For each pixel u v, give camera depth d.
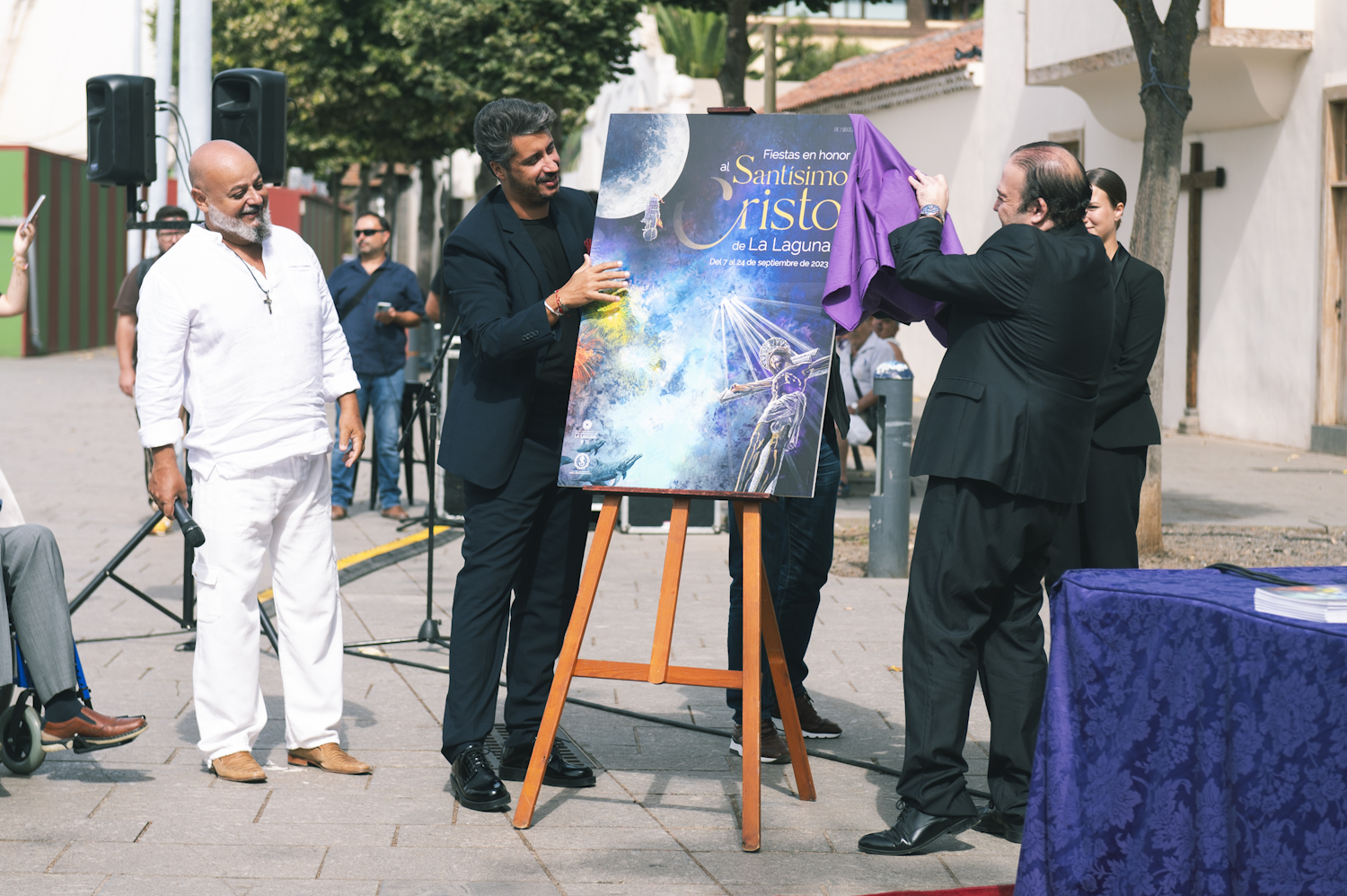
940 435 3.82
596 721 5.17
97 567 7.95
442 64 21.45
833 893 3.55
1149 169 8.50
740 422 4.00
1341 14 12.83
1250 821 2.76
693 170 4.19
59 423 15.66
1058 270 3.73
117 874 3.60
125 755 4.63
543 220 4.43
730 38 11.69
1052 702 3.21
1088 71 14.27
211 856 3.74
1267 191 13.96
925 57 21.52
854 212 4.07
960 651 3.84
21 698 4.26
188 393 4.40
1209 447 14.02
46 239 26.91
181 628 6.43
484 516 4.32
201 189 4.32
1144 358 4.27
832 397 4.61
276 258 4.44
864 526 9.67
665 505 9.31
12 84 35.56
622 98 32.16
